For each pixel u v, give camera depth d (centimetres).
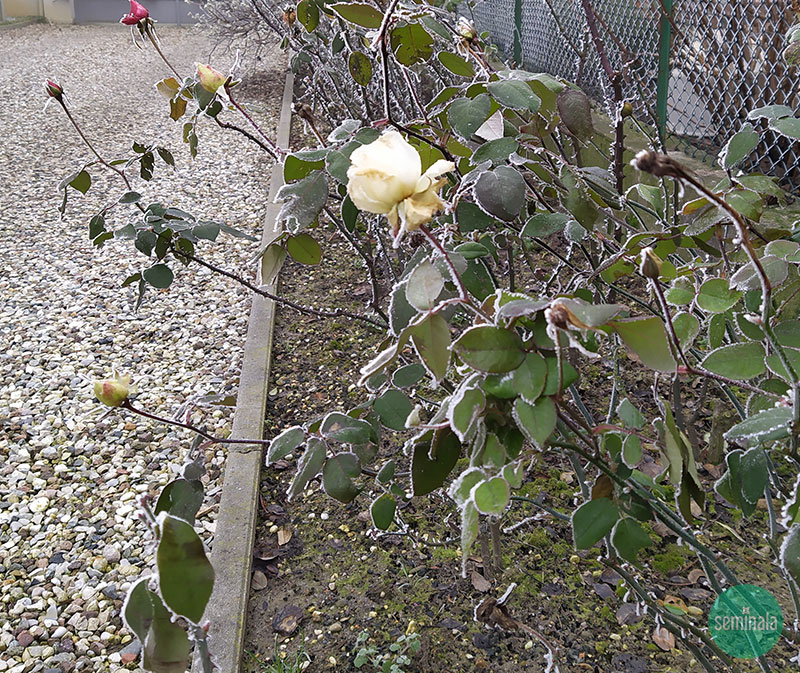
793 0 226
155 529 72
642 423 91
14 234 425
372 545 180
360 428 129
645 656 145
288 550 181
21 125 671
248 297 342
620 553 92
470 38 133
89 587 186
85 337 309
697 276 144
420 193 74
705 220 111
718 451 187
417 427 91
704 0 279
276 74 861
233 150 591
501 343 74
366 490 196
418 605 162
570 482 193
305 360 266
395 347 81
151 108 745
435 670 146
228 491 195
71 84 862
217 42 780
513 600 160
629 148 296
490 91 109
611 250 166
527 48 467
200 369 284
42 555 197
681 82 304
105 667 164
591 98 361
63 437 244
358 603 164
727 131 273
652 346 72
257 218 440
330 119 321
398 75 261
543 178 138
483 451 80
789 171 242
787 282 111
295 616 161
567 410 85
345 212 140
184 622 80
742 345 93
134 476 225
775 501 170
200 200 476
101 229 177
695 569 163
